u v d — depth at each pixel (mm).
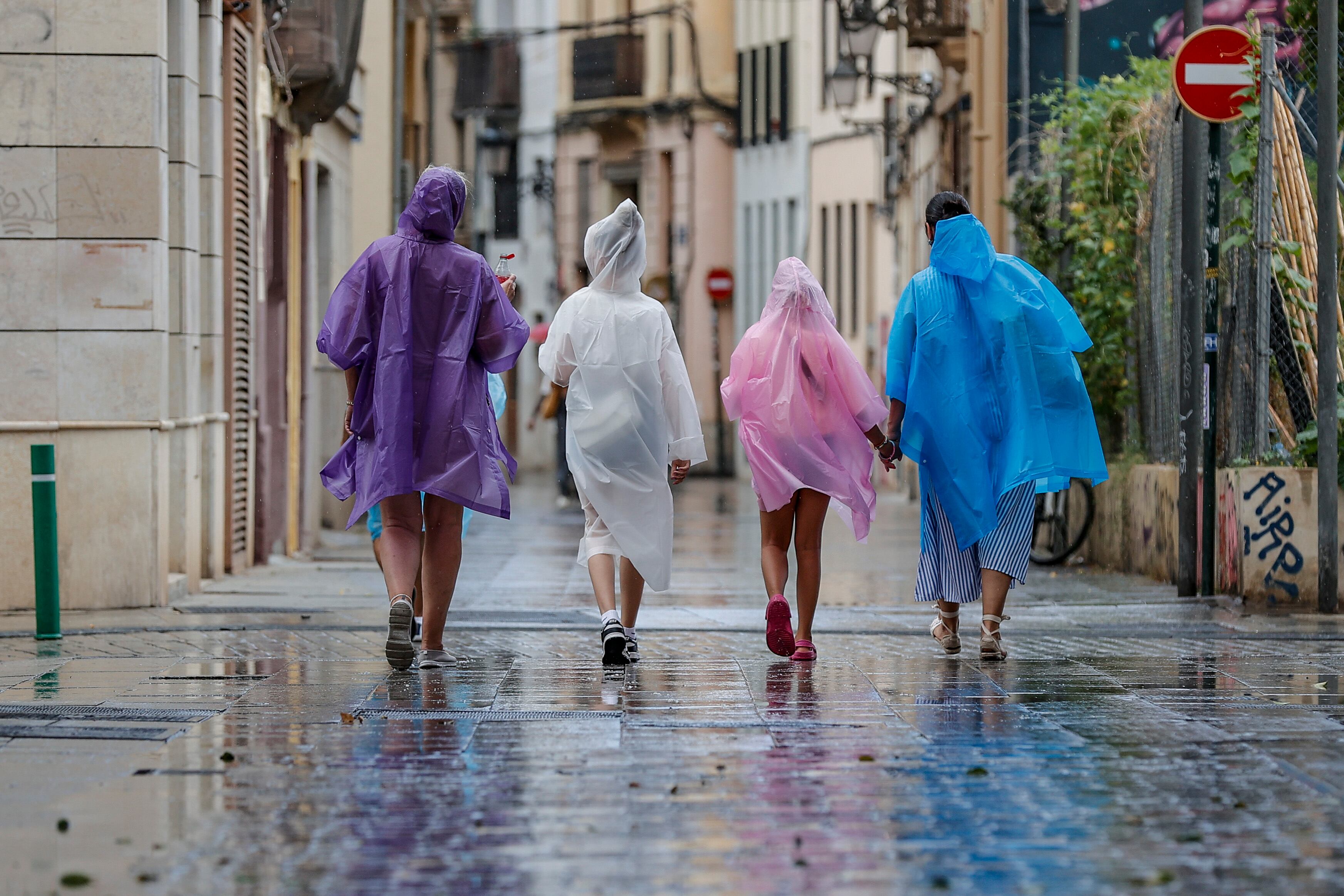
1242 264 28266
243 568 34219
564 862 10898
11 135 25250
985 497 19875
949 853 11125
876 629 23469
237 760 14016
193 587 29172
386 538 19078
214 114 30984
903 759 14078
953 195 20516
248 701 16922
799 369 20203
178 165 28547
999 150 51844
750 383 20203
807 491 20281
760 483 20078
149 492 25719
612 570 20062
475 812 12227
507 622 24266
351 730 15344
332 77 39500
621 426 20297
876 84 88688
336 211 48250
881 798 12664
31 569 25344
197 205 29344
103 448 25594
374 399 18844
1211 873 10656
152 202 25453
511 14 115562
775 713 16328
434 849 11227
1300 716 16141
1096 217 36344
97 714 16062
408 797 12688
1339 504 26156
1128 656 20531
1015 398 19969
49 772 13594
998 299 20172
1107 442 37438
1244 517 26641
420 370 19047
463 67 112062
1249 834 11625
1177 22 47781
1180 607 26609
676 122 107062
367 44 56219
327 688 17797
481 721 15828
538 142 115625
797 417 20109
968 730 15430
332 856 11062
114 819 12031
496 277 19984
